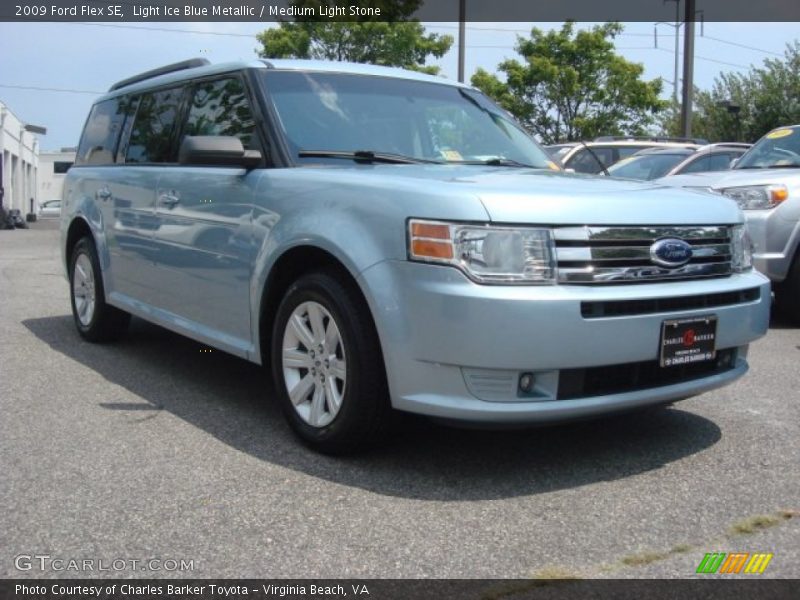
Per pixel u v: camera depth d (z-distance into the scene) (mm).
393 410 3611
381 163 4312
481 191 3369
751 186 7086
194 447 3947
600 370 3430
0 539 2965
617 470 3684
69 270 6637
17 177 43188
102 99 6703
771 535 3045
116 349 6156
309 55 20438
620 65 23531
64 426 4262
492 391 3289
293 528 3068
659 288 3482
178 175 4906
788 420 4438
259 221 4129
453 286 3252
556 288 3293
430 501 3320
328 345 3742
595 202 3463
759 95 28141
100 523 3100
